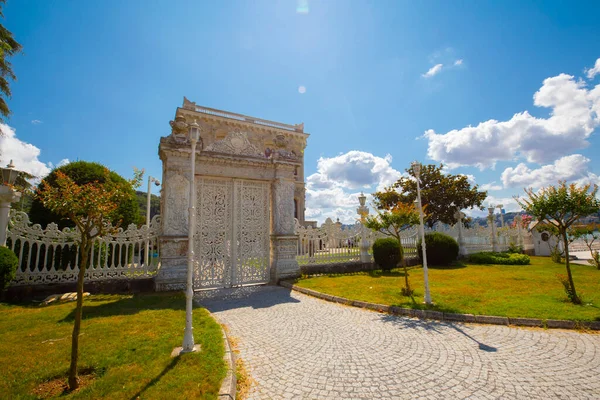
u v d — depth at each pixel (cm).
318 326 595
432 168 2483
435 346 482
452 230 1836
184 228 933
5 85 1377
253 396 344
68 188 374
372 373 394
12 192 777
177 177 941
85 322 572
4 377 354
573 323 556
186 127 970
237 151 1053
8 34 1338
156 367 380
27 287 787
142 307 695
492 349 466
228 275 999
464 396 336
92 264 862
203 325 559
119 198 430
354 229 1358
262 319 646
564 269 1315
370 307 720
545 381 367
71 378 335
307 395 344
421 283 988
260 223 1081
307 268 1180
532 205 745
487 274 1175
